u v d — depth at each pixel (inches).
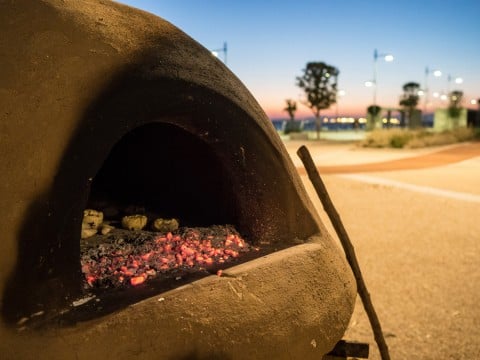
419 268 225.8
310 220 87.0
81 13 62.7
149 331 58.6
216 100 72.8
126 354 57.1
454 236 282.2
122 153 104.2
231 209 87.7
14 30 55.7
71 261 58.4
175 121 70.0
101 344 55.6
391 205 373.7
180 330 60.9
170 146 91.9
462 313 176.6
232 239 83.0
